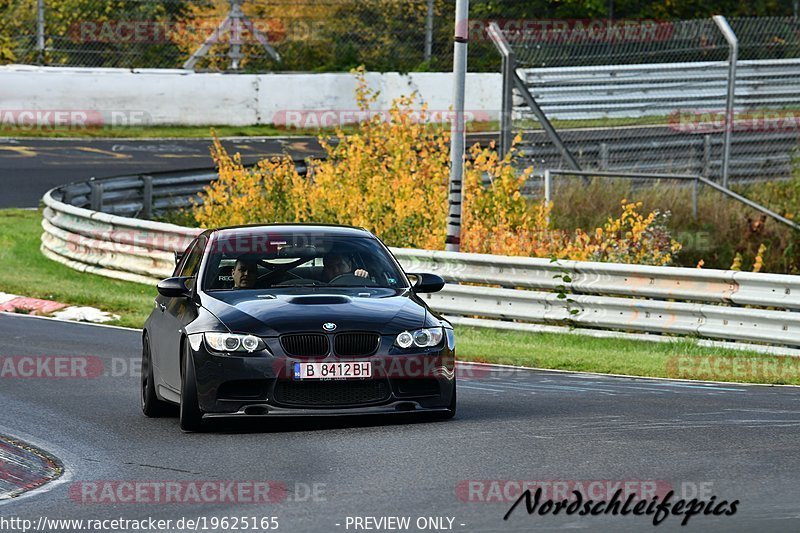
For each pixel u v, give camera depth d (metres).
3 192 85.38
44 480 24.34
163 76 117.19
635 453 24.91
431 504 20.97
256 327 28.16
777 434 27.09
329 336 28.11
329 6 128.62
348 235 32.94
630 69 81.81
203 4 126.38
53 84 113.38
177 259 37.03
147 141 110.12
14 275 60.94
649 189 76.25
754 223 72.62
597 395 34.06
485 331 49.47
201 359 28.20
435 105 123.94
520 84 78.62
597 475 22.86
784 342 43.06
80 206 72.88
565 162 79.56
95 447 27.56
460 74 54.81
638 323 46.34
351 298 29.77
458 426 28.55
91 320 51.62
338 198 65.69
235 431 28.91
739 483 22.00
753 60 89.88
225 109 119.56
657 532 18.98
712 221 73.06
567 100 80.00
